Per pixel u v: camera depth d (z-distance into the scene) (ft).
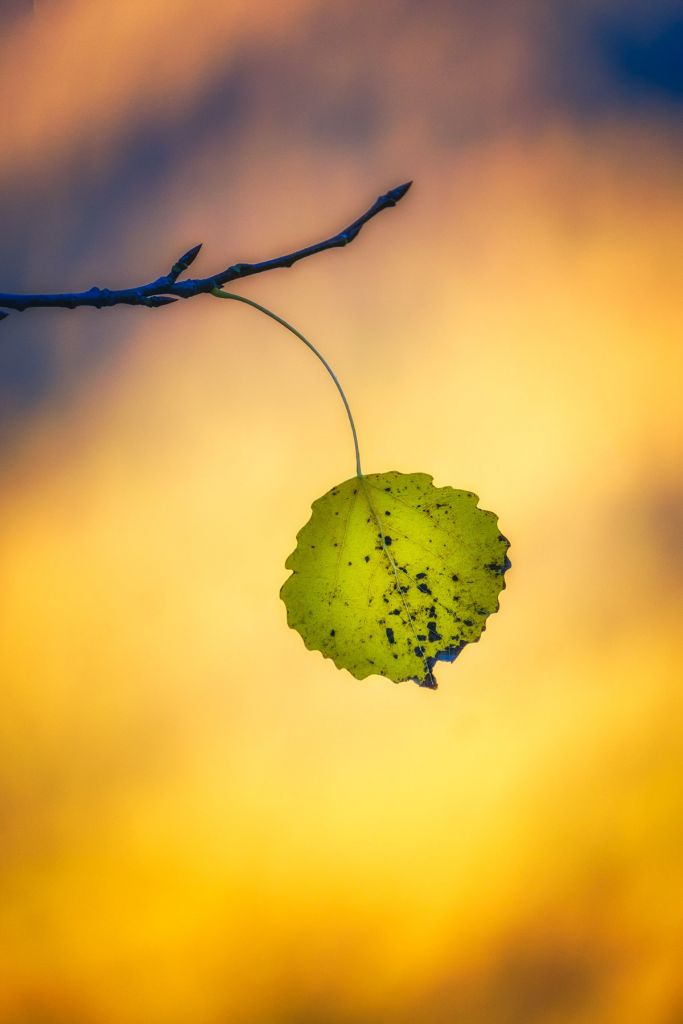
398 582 2.49
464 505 2.50
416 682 2.47
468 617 2.48
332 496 2.51
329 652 2.48
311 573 2.49
